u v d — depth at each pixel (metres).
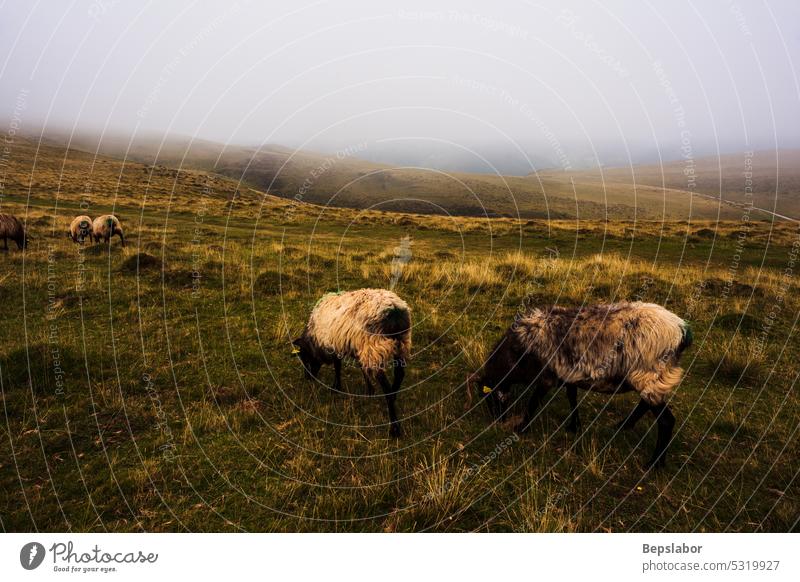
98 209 24.42
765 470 4.13
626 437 4.61
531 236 19.72
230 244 15.32
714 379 5.98
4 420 4.84
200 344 7.08
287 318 8.38
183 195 38.78
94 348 6.65
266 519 3.65
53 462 4.26
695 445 4.51
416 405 5.30
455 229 22.23
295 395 5.55
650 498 3.83
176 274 10.55
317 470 4.16
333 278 11.24
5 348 6.35
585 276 11.06
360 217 26.53
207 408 5.18
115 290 9.52
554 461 4.27
